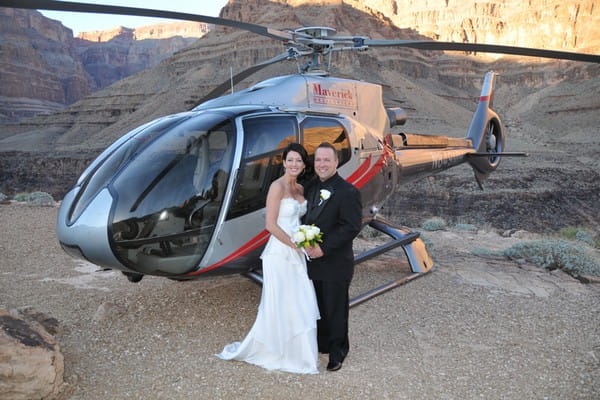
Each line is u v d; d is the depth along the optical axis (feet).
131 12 12.78
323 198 11.46
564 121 556.10
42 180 390.21
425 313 16.20
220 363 12.05
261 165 13.62
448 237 33.30
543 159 353.92
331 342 12.14
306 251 11.46
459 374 12.05
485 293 18.61
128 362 12.05
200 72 565.94
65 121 604.90
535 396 11.12
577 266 22.11
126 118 524.11
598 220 248.73
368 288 18.88
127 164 12.89
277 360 11.91
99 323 14.57
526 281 20.58
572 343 14.20
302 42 17.66
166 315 15.25
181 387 10.84
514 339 14.34
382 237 30.60
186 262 13.00
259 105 15.33
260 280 15.23
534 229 234.58
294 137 14.74
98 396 10.40
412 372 12.05
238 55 570.87
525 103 643.04
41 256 23.12
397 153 21.15
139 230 12.15
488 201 250.37
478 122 29.94
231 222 13.17
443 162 24.97
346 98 18.11
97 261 12.73
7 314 10.97
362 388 11.08
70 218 12.97
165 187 12.44
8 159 407.23
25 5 11.24
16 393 9.48
